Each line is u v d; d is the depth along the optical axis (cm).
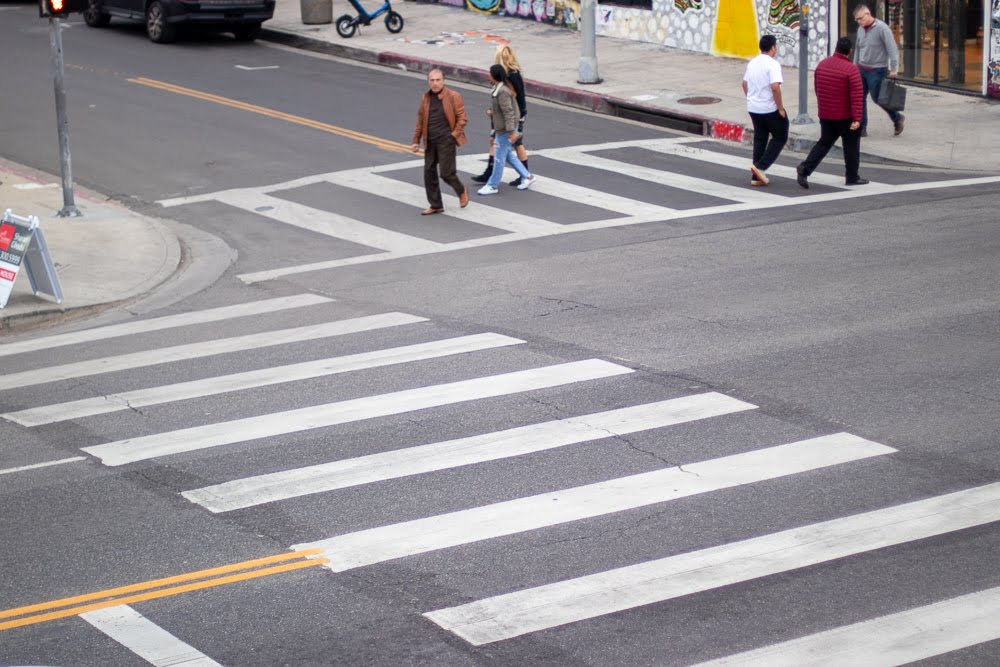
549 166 2498
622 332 1523
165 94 3162
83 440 1255
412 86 3278
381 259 1950
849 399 1274
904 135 2638
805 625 862
